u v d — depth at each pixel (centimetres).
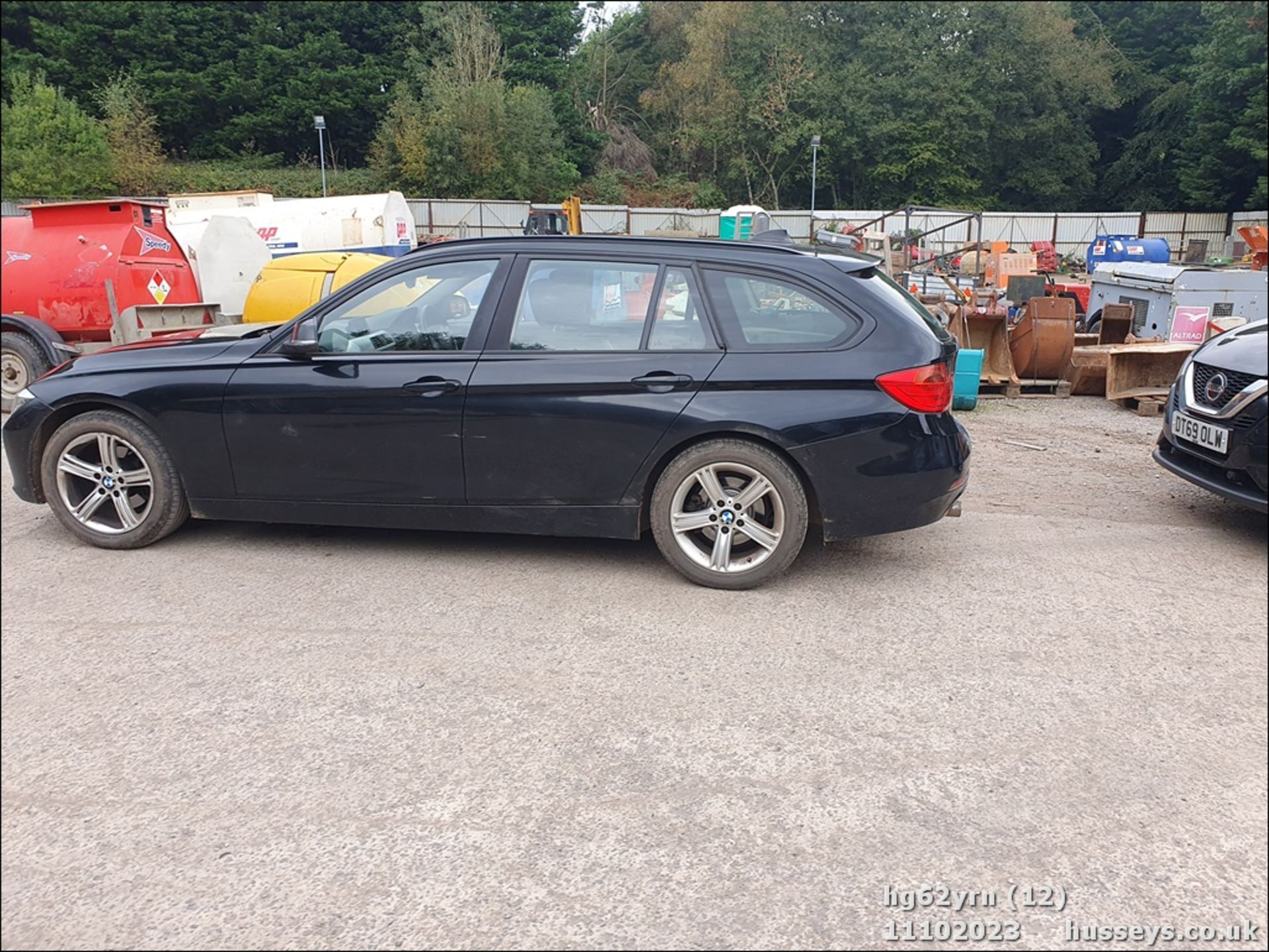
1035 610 427
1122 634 401
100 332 902
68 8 4625
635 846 257
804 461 420
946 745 311
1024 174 5584
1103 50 5853
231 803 273
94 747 302
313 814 269
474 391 438
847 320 427
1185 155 5331
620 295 442
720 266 439
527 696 338
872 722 325
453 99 4641
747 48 5694
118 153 4147
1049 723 327
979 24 5406
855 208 5588
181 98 4653
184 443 468
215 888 238
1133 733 320
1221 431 520
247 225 1166
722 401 423
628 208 4259
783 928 227
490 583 447
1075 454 773
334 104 4909
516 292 448
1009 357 1080
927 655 378
